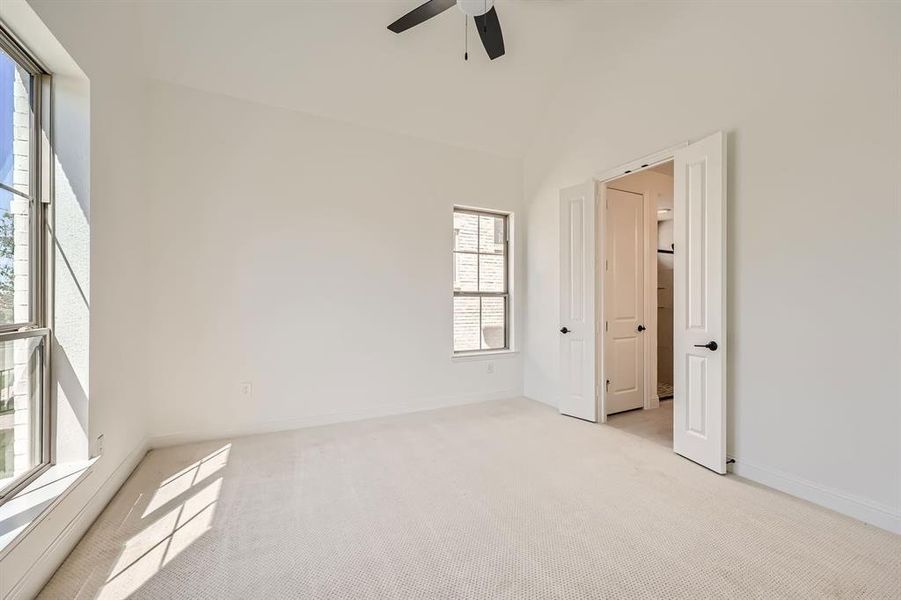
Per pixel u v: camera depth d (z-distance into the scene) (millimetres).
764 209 2396
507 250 4574
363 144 3643
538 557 1688
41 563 1487
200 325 3049
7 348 1600
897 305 1887
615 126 3404
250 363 3211
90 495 1907
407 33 3166
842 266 2068
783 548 1747
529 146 4422
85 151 1935
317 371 3461
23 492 1613
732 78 2553
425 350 3971
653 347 4211
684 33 2842
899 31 1876
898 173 1881
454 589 1498
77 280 1910
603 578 1558
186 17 2717
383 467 2605
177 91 2969
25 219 1752
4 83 1604
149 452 2822
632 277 4062
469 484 2369
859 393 2004
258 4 2768
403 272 3842
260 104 3232
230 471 2525
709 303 2605
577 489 2309
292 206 3352
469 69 3570
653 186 4207
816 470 2158
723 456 2510
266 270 3258
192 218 3018
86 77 1936
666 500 2184
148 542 1781
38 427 1797
